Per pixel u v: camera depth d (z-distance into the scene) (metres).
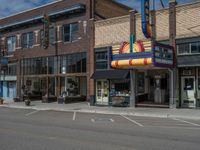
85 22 32.28
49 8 36.50
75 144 10.27
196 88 24.11
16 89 41.66
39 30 38.00
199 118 19.05
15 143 10.48
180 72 24.92
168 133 12.74
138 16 27.23
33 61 38.97
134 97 27.08
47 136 11.96
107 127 14.80
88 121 17.73
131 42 24.91
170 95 24.78
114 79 28.97
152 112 22.22
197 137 11.68
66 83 36.00
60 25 35.03
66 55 34.59
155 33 25.91
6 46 43.06
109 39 29.33
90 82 30.73
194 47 23.66
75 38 33.47
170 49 24.30
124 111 23.64
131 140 11.00
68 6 33.91
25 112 24.83
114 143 10.42
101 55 30.00
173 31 24.66
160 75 27.67
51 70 36.38
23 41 40.56
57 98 35.00
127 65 24.95
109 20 29.41
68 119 18.98
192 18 23.67
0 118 19.67
